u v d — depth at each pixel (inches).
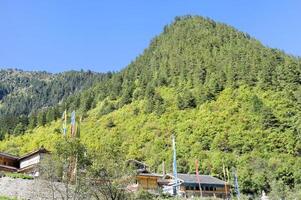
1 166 3841.0
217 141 5900.6
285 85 7244.1
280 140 5777.6
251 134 5940.0
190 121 6688.0
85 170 2224.4
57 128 7440.9
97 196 2198.6
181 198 3651.6
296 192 4507.9
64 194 2332.7
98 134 7081.7
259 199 4355.3
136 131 6889.8
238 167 5167.3
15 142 7175.2
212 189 4581.7
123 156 2301.9
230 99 7121.1
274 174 4852.4
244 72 7755.9
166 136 6456.7
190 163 5413.4
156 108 7386.8
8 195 2559.1
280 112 6368.1
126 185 2244.1
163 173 4662.9
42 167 2375.7
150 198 2805.1
